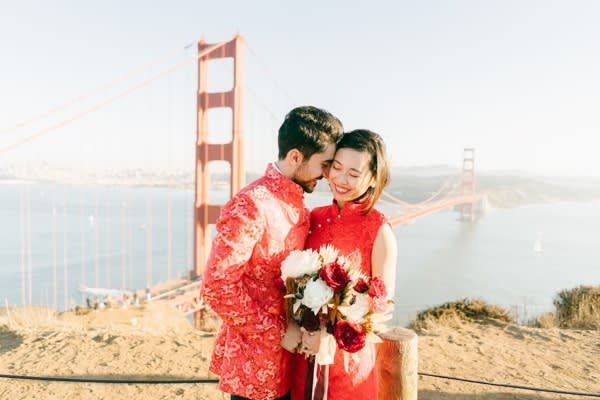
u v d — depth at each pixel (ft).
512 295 174.29
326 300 4.99
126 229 391.65
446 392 12.46
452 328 19.93
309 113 5.34
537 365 14.93
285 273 5.12
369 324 5.18
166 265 229.25
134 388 12.21
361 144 5.38
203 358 14.40
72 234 350.64
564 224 561.84
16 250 274.36
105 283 183.83
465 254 288.10
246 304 5.00
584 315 22.53
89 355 14.51
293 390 5.85
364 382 5.80
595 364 15.16
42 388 12.14
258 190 5.16
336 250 5.53
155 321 26.32
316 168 5.46
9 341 15.89
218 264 4.94
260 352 5.17
